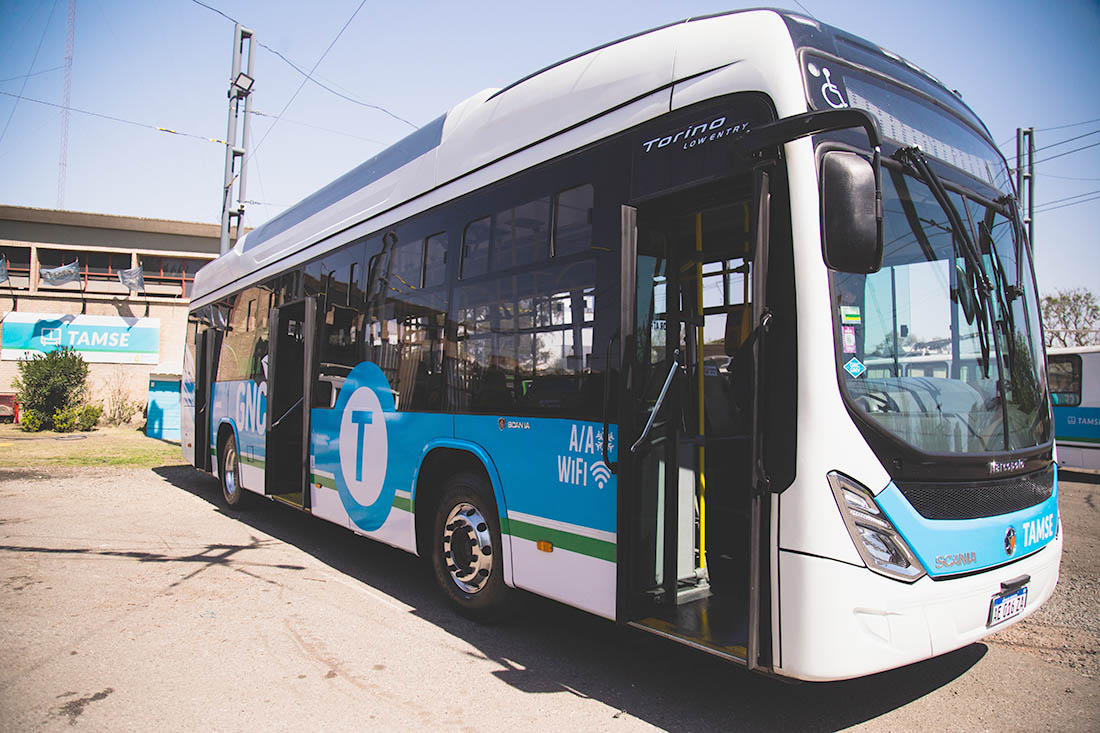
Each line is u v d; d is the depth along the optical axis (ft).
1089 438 49.49
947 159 11.71
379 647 14.03
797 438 9.38
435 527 16.26
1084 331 93.86
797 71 9.97
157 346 80.07
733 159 10.27
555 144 13.46
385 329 18.24
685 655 13.92
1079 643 14.74
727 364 14.12
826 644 9.05
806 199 9.60
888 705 11.71
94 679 12.34
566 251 12.91
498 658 13.55
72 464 43.83
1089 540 25.93
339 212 21.25
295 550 22.30
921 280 10.57
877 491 9.34
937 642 9.57
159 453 51.26
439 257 16.38
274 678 12.48
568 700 11.77
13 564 19.94
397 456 17.28
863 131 10.36
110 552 21.50
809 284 9.48
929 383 10.29
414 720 10.99
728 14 11.14
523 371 13.65
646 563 11.50
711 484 13.97
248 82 52.60
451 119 16.89
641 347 11.55
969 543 10.03
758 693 12.14
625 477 11.20
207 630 14.82
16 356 76.07
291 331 24.49
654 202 11.41
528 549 13.37
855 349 9.66
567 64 13.73
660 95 11.57
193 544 22.79
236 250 30.19
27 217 79.25
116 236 82.43
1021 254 12.66
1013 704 11.76
